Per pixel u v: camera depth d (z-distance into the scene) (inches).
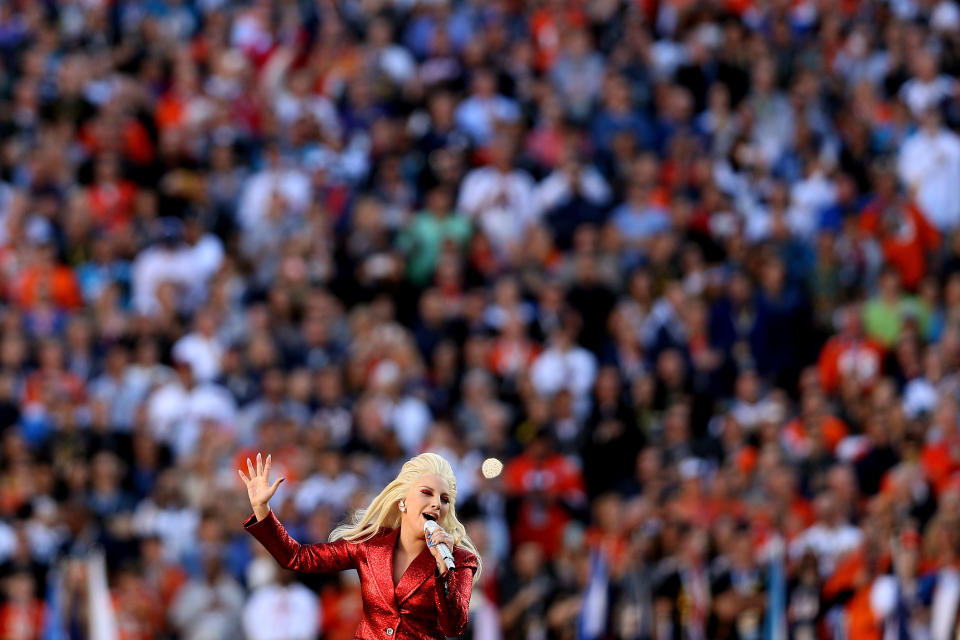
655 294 2910.9
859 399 2719.0
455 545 1240.2
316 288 2903.5
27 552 2342.5
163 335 2795.3
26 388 2677.2
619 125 3289.9
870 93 3476.9
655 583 2196.1
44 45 3535.9
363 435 2564.0
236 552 2383.1
